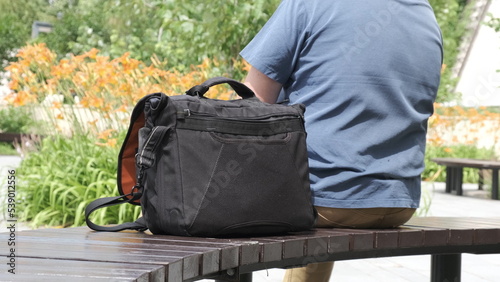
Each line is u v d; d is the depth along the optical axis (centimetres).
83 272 152
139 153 220
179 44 1072
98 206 231
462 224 287
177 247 194
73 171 655
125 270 155
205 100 227
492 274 478
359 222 259
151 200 221
